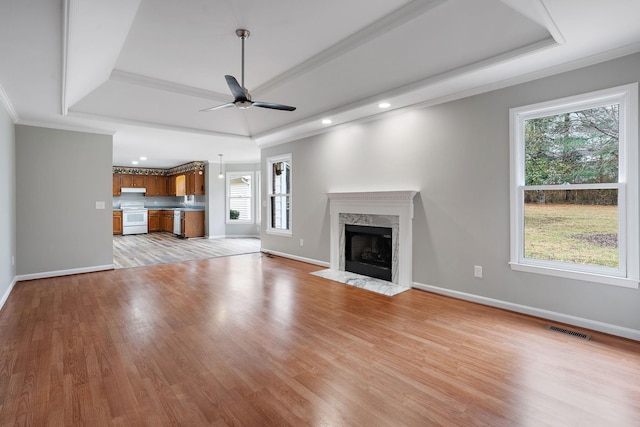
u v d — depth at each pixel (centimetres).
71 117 439
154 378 206
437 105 378
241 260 603
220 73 391
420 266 402
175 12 262
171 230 1070
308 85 409
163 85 419
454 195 364
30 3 179
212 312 326
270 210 678
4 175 367
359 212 468
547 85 294
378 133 448
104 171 523
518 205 317
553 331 274
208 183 950
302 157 580
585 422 164
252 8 258
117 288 415
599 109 276
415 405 179
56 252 480
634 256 254
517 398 184
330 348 248
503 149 323
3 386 197
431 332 276
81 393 190
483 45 279
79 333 275
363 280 447
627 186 257
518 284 318
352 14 268
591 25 221
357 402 182
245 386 198
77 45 240
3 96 345
